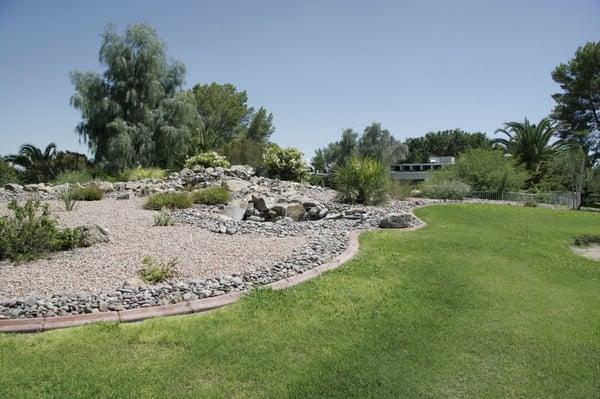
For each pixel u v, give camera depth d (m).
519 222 10.16
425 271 5.62
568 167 17.11
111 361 3.19
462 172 17.36
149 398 2.79
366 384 3.04
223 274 5.09
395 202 11.90
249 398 2.84
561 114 30.88
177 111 21.83
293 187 14.23
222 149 27.95
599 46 28.00
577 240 8.80
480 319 4.22
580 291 5.32
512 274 5.81
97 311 3.99
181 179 13.89
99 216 8.32
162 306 4.14
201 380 3.01
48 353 3.26
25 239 5.45
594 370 3.36
